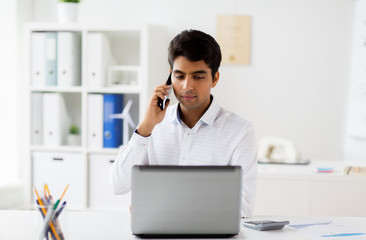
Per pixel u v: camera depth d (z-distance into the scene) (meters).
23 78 3.55
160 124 1.74
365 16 3.28
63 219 1.27
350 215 2.51
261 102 3.48
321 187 2.52
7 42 3.45
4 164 3.53
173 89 1.56
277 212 2.57
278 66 3.46
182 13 3.48
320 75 3.43
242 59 3.46
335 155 3.46
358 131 3.35
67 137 3.38
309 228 1.48
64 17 3.24
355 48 3.33
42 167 3.27
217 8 3.46
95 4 3.54
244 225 1.49
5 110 3.50
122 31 3.36
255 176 1.66
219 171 1.32
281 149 2.96
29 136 3.26
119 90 3.16
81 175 3.22
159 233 1.33
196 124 1.69
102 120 3.19
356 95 3.34
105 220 1.56
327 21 3.40
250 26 3.46
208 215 1.33
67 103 3.51
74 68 3.23
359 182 2.49
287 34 3.44
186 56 1.49
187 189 1.32
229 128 1.69
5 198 3.28
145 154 1.74
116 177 1.62
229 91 3.50
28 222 1.54
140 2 3.51
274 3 3.43
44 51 3.22
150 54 3.14
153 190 1.32
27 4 3.53
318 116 3.45
